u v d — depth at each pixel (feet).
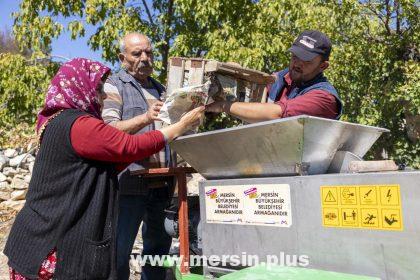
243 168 8.96
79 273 7.73
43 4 30.37
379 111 30.01
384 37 30.55
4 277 17.62
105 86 11.39
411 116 30.22
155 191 11.71
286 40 29.48
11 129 32.99
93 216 7.85
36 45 30.22
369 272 7.23
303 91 9.86
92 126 7.83
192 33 30.53
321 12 29.25
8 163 29.71
